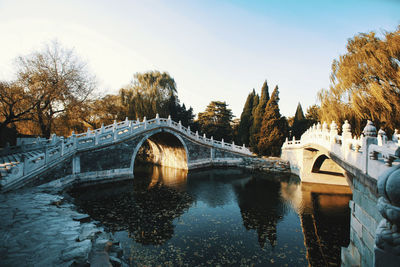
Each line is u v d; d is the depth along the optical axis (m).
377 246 1.96
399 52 10.21
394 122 10.82
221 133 37.50
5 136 19.41
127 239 7.77
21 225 5.99
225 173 23.02
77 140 14.17
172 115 34.38
